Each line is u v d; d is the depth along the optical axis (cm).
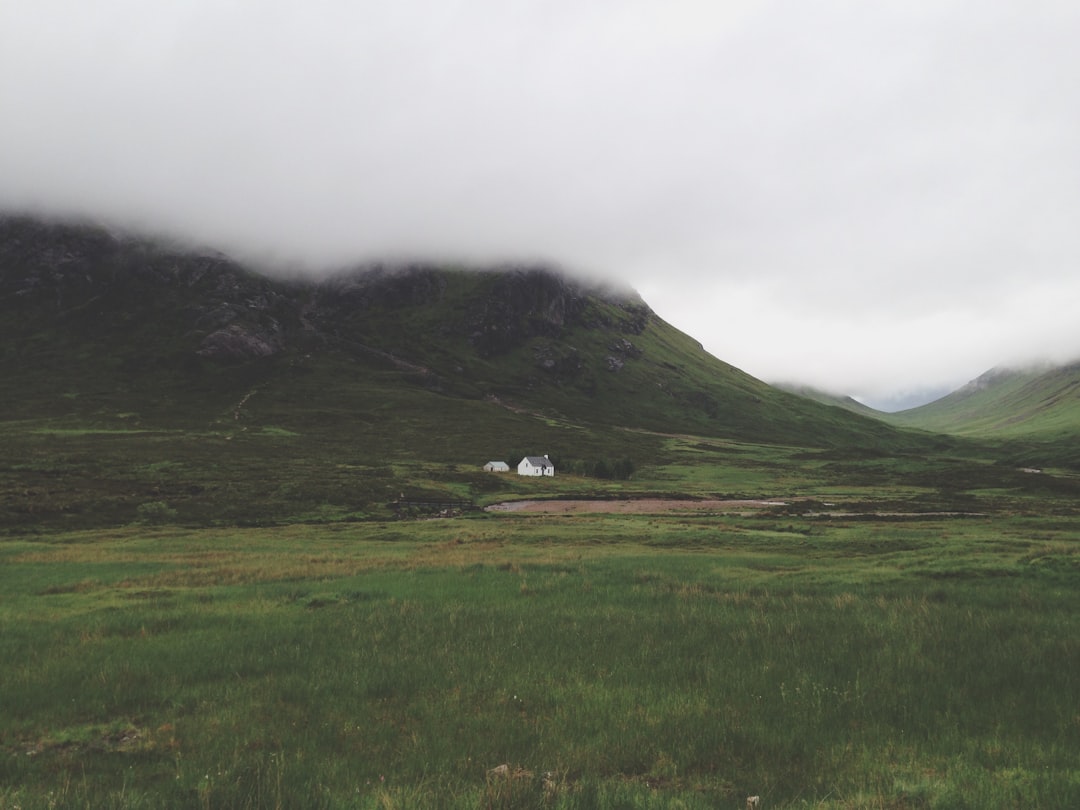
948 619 1839
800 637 1673
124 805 810
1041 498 11519
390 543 5247
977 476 14850
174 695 1312
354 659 1539
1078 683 1260
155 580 3092
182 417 19475
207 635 1842
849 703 1183
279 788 838
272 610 2258
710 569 3275
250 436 16938
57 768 982
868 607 2078
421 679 1377
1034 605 2094
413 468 12825
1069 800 774
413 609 2202
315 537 5791
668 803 793
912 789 819
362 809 792
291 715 1182
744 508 9294
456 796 805
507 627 1872
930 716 1114
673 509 9188
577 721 1112
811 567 3284
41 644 1758
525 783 834
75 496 7662
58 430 16088
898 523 6531
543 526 6544
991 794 796
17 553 4431
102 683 1384
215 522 7144
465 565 3491
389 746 1020
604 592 2544
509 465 14988
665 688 1289
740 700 1212
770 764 939
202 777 905
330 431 18900
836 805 786
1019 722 1080
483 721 1119
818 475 15875
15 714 1222
